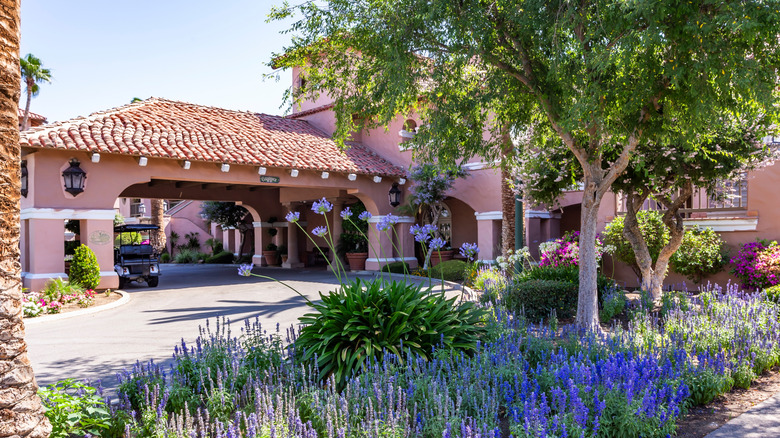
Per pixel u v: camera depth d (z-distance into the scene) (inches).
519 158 457.4
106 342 348.2
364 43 356.2
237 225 1182.9
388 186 822.5
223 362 209.6
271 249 1060.5
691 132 284.0
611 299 371.6
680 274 516.4
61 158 560.7
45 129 565.6
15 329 129.9
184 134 674.8
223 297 569.3
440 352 213.0
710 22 225.9
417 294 250.8
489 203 746.8
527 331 264.1
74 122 606.9
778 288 363.6
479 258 758.5
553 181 439.8
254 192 1027.9
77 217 567.5
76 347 334.0
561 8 276.8
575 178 438.6
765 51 249.0
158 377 201.6
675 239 415.5
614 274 557.3
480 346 219.9
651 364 193.6
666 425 166.7
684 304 351.6
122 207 1455.5
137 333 378.6
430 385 178.1
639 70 275.1
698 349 246.1
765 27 219.8
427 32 329.7
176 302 537.6
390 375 194.7
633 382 173.5
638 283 533.6
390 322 223.8
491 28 315.6
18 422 128.0
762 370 244.8
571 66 288.8
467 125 362.3
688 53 247.4
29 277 537.6
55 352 320.5
